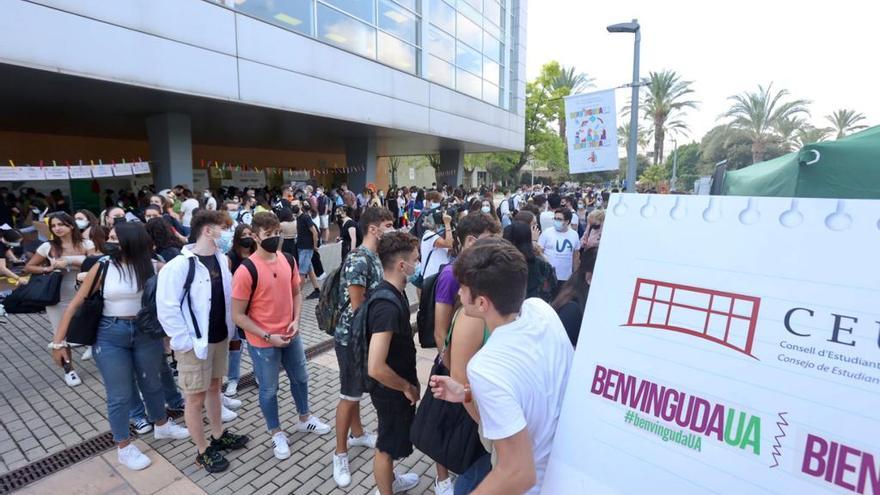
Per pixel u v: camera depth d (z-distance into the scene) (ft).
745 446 3.21
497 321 4.33
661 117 111.86
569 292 7.36
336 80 38.93
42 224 20.61
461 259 4.41
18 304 12.41
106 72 24.00
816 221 3.15
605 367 4.05
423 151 82.28
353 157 59.41
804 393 3.03
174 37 26.99
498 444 3.80
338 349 8.75
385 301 7.13
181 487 8.94
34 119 39.93
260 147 74.33
